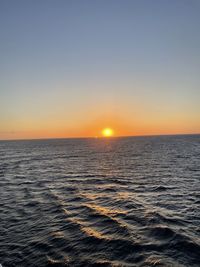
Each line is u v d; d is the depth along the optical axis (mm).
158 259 9984
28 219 15219
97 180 28812
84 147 116562
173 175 31062
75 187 24891
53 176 32438
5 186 26281
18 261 10023
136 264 9625
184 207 17328
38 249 11047
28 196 21406
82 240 11945
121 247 11133
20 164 48438
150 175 31562
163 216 15297
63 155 69250
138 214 15805
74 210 16938
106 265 9578
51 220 14953
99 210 16844
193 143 123188
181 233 12539
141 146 106500
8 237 12461
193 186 24391
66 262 9844
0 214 16297
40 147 129250
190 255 10297
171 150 75625
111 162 47938
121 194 21594
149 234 12562
